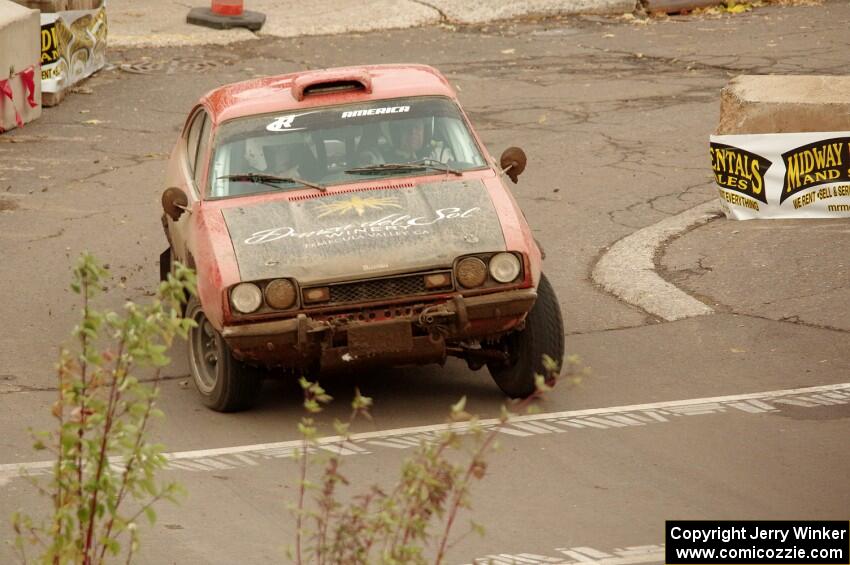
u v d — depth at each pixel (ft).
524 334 70.08
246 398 71.46
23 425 71.10
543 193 120.06
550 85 164.04
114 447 40.81
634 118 146.51
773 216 107.45
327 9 207.41
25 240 109.91
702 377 76.07
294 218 69.87
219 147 75.51
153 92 165.48
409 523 38.40
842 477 60.34
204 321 72.33
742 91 113.70
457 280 66.69
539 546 53.42
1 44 144.05
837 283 90.43
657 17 205.16
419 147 75.31
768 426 67.51
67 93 165.07
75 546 40.45
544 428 68.49
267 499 59.98
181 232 77.30
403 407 73.00
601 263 99.25
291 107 77.30
